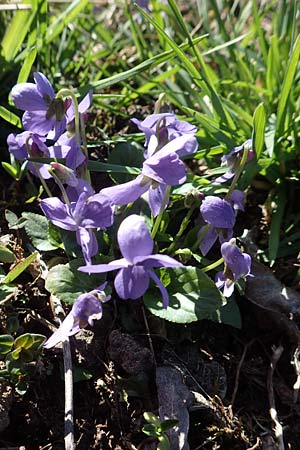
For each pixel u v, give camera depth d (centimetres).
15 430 16
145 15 19
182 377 17
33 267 18
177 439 16
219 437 16
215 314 17
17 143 17
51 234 18
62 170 16
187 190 19
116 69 26
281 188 21
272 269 20
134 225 14
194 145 17
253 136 19
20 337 15
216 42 26
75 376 16
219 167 20
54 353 17
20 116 21
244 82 23
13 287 17
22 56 22
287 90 20
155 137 16
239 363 18
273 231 20
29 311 17
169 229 20
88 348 17
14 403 16
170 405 16
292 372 18
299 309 19
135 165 20
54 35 23
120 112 23
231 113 23
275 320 19
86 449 16
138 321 18
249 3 28
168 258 14
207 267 17
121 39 29
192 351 18
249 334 19
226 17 29
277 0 28
